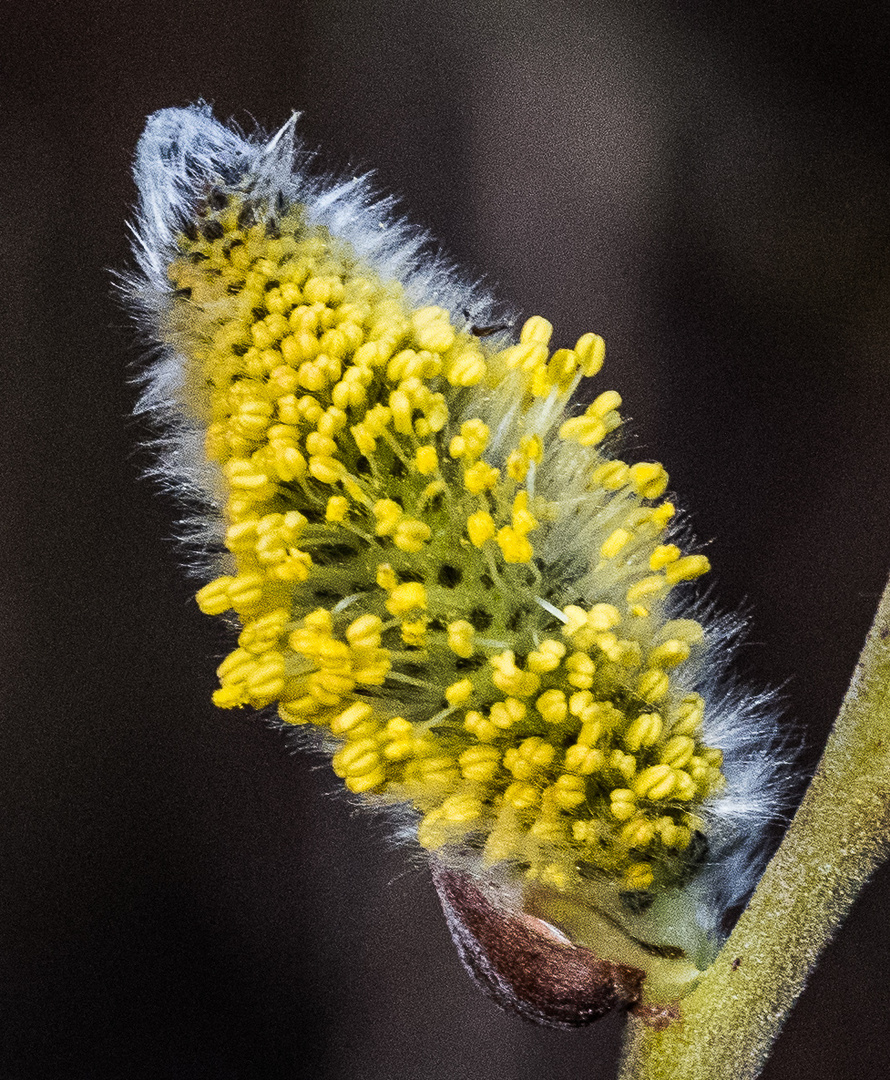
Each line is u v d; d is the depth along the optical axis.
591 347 0.20
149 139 0.20
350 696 0.20
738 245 0.30
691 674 0.20
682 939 0.20
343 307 0.20
